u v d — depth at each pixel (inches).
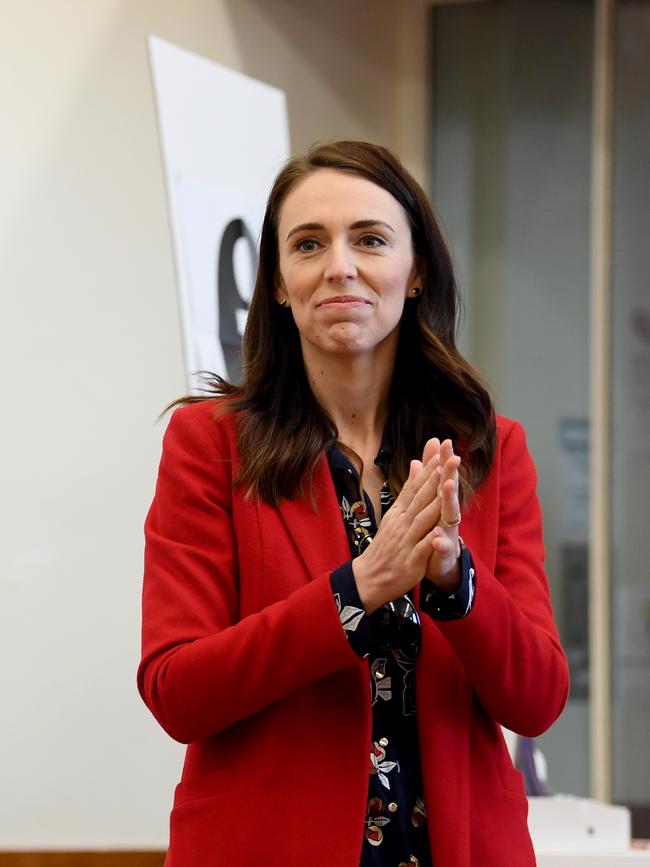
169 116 341.4
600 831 241.3
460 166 544.1
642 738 510.3
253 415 149.3
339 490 149.3
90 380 390.0
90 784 383.2
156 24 420.2
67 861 376.2
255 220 368.8
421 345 154.7
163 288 414.9
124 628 392.2
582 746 513.3
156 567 145.3
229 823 135.3
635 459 517.0
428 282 155.8
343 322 144.6
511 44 540.1
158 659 139.3
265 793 135.6
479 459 152.8
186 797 139.6
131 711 390.6
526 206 534.6
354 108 528.4
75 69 390.0
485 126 542.0
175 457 149.3
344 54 521.7
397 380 156.3
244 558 143.8
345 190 146.3
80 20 392.2
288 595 141.6
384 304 146.3
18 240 372.8
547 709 144.2
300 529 143.8
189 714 135.6
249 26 466.0
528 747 276.1
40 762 376.5
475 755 143.6
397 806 137.9
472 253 538.9
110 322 397.1
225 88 363.6
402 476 150.4
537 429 526.3
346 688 138.5
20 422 371.2
